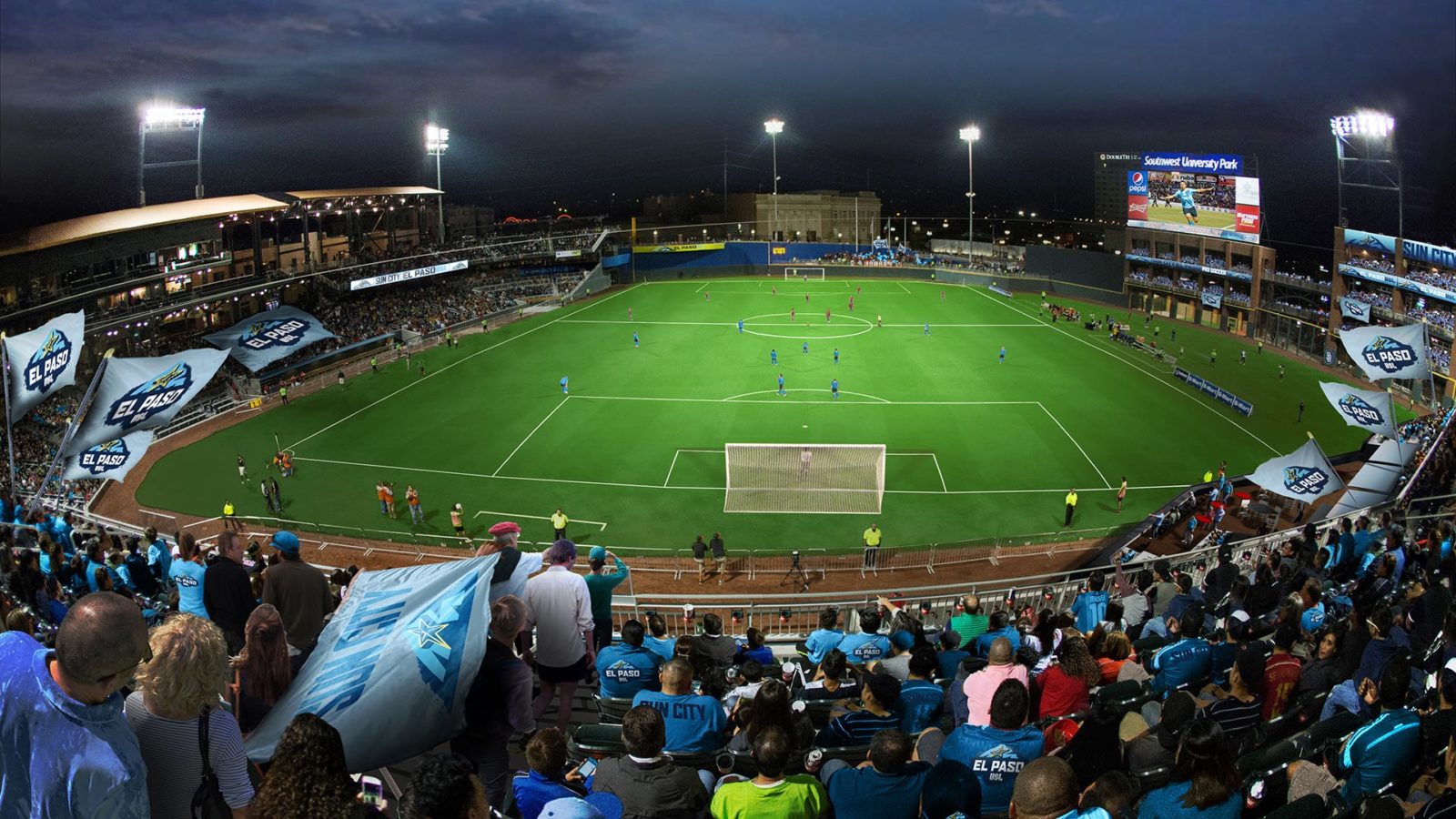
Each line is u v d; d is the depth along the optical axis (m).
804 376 71.81
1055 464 51.94
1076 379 70.94
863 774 7.10
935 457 53.09
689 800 6.96
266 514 45.66
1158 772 8.20
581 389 68.25
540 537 42.88
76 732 4.60
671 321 96.12
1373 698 9.87
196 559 17.86
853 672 11.81
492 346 84.06
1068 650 10.34
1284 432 58.31
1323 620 14.75
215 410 62.28
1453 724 8.32
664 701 9.20
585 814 5.86
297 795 4.82
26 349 18.95
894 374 72.50
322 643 7.52
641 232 137.25
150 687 4.99
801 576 38.06
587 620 10.18
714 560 38.84
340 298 92.00
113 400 18.88
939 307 105.81
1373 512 28.34
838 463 51.06
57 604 16.39
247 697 7.17
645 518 44.69
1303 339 85.69
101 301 64.00
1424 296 71.44
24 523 24.78
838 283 126.75
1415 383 68.19
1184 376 70.44
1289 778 8.35
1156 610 19.55
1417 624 13.14
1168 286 103.00
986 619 15.98
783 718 8.05
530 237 122.25
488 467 51.81
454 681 7.00
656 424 59.31
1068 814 6.35
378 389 68.88
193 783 5.17
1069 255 116.88
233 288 75.38
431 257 101.00
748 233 165.38
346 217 103.62
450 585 7.58
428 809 4.82
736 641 18.72
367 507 46.56
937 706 10.70
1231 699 9.82
